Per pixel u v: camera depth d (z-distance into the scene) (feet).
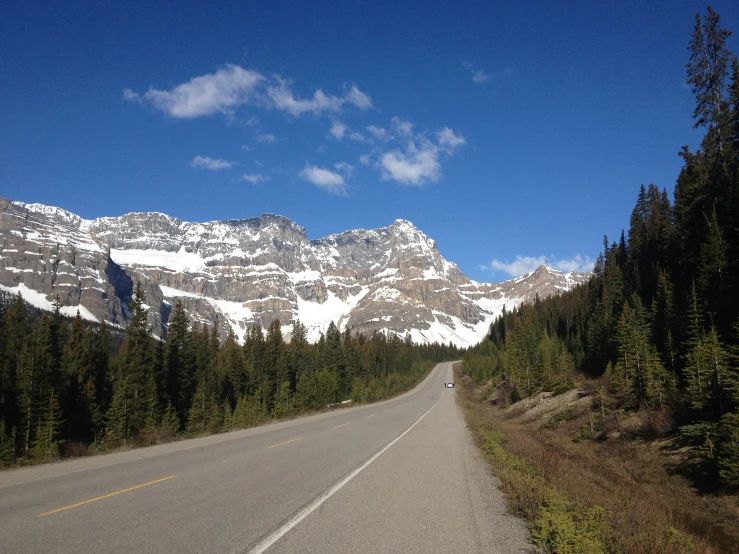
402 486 37.09
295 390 233.35
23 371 111.14
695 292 110.52
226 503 29.37
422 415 122.01
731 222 117.08
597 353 180.96
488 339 542.98
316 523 25.81
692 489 56.29
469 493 35.81
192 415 140.36
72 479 36.55
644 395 99.40
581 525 26.17
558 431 106.52
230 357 224.94
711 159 159.84
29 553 20.18
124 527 23.99
